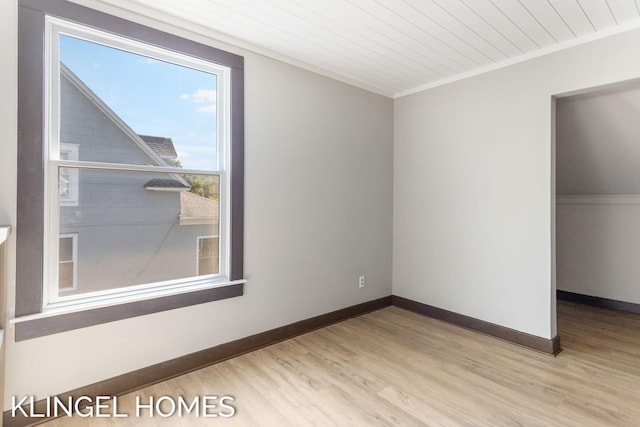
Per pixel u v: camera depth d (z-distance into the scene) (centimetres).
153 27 215
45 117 184
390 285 378
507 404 198
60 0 184
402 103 364
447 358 255
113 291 213
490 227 294
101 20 196
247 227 263
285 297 289
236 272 258
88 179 202
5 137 173
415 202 354
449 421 184
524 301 274
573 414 189
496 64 287
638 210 348
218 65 246
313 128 302
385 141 365
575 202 387
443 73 312
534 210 267
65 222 196
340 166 325
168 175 231
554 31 233
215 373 234
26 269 179
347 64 293
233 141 252
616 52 227
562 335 296
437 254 336
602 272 372
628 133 284
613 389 212
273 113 275
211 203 251
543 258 263
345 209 331
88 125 201
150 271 226
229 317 256
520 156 274
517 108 275
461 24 225
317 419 186
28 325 179
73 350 193
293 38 248
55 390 188
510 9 206
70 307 192
